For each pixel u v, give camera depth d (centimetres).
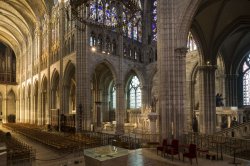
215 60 2830
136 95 4797
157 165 1366
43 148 2527
